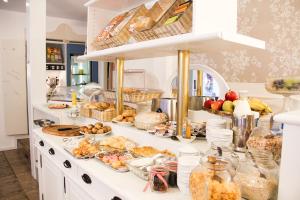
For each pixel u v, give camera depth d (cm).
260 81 178
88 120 233
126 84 286
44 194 210
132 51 162
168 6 157
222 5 130
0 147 462
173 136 148
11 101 455
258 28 179
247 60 184
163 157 127
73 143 172
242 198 91
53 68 483
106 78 399
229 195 78
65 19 491
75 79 500
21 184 312
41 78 337
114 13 237
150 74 251
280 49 168
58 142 184
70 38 494
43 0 328
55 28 483
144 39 157
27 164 386
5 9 441
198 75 206
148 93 219
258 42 134
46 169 200
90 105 228
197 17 116
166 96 228
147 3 206
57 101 353
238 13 190
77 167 144
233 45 130
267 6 173
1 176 338
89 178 130
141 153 142
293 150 75
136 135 171
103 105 221
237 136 125
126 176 120
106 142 168
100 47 212
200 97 174
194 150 112
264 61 176
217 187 79
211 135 124
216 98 177
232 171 90
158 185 102
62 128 226
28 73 345
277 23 169
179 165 100
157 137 154
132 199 98
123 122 188
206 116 169
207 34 111
